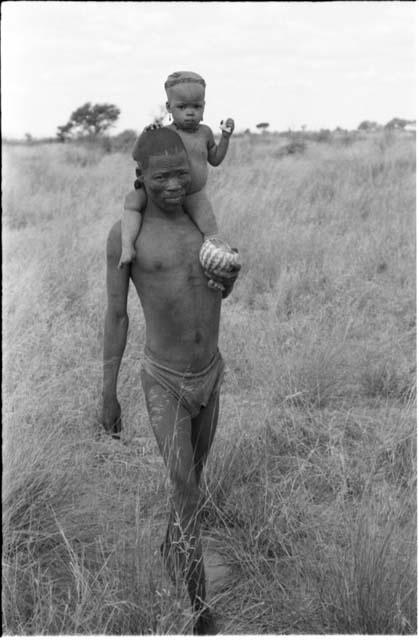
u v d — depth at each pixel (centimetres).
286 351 685
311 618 370
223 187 1323
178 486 355
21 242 990
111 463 498
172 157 341
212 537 445
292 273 903
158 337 365
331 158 1830
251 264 960
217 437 511
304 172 1591
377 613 361
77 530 433
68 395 577
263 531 425
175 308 358
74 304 807
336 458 504
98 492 475
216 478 470
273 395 604
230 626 366
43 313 733
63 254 973
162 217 363
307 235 1044
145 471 492
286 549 418
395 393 633
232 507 456
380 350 692
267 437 534
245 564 406
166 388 366
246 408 579
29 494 437
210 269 354
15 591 365
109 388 381
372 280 919
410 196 1283
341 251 999
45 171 1805
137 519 385
